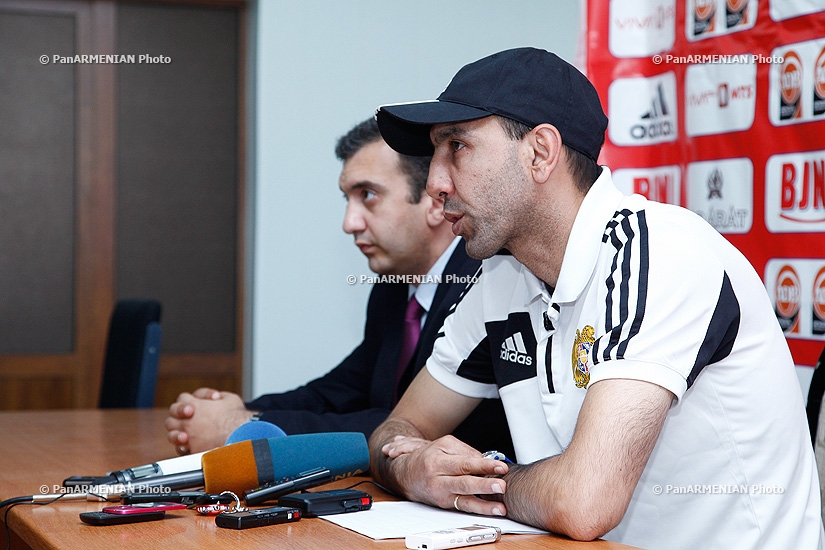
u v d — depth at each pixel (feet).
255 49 11.25
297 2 10.78
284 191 10.85
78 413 8.00
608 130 7.89
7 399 13.39
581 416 3.34
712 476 3.70
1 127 13.32
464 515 3.52
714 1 7.07
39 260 13.47
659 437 3.71
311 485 3.80
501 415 4.82
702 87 7.19
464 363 4.53
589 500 3.11
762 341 3.72
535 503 3.25
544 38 11.35
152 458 5.23
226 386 13.93
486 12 11.19
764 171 6.63
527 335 4.14
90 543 3.03
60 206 13.53
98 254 13.61
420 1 11.05
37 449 5.63
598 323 3.60
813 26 6.24
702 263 3.45
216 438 5.11
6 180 13.34
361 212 5.79
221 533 3.18
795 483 3.82
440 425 4.64
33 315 13.47
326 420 5.16
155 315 9.20
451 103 3.72
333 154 10.95
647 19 7.81
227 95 13.94
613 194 3.86
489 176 3.72
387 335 6.06
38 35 13.39
